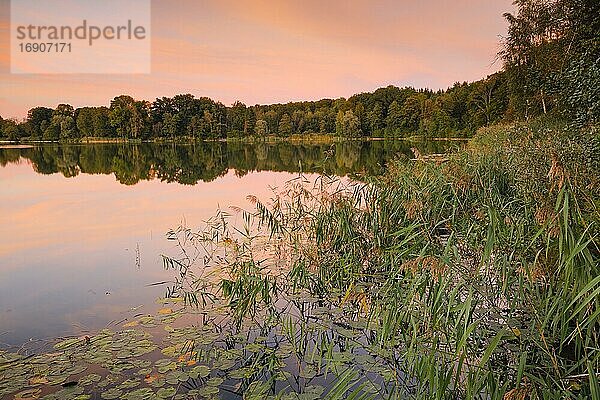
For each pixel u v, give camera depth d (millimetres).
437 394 2432
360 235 5777
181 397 2941
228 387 3113
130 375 3197
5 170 20078
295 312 4484
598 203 3498
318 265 5367
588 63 8242
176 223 8617
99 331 3992
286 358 3504
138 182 15453
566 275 2674
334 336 3891
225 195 12164
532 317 3100
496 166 7445
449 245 3424
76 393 2957
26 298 4852
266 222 8070
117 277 5578
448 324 3010
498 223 3775
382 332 3490
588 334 2527
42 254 6625
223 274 5637
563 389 2312
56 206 10602
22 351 3594
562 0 10805
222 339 3857
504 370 2891
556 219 2883
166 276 5613
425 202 5676
